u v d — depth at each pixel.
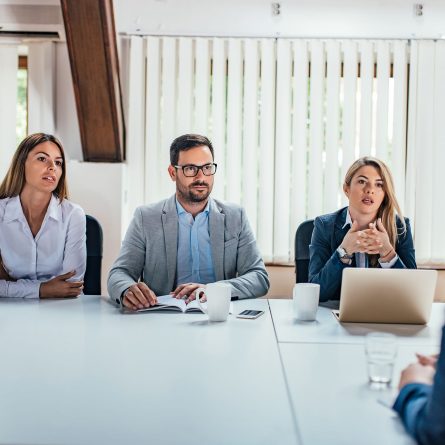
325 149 3.55
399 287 1.77
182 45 3.53
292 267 3.54
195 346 1.51
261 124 3.54
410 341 1.59
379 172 2.34
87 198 3.46
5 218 2.36
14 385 1.17
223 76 3.54
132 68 3.51
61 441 0.90
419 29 3.41
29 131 3.53
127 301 2.01
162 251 2.37
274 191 3.56
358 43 3.54
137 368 1.30
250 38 3.53
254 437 0.92
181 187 2.35
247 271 2.38
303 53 3.53
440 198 3.54
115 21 3.33
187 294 2.11
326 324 1.81
